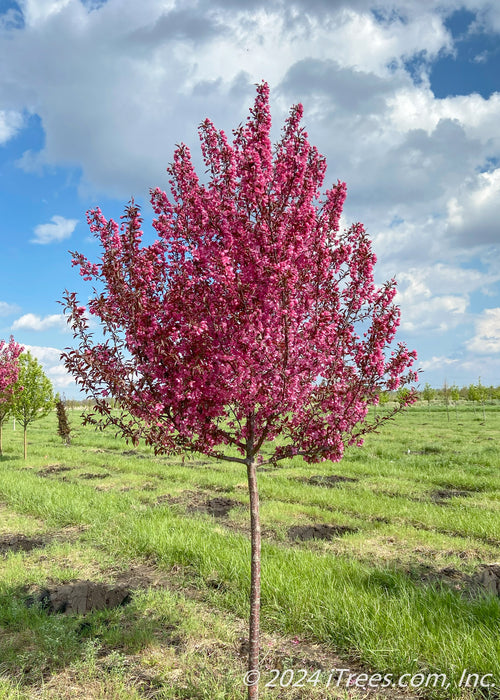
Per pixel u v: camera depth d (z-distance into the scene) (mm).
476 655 4324
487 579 6516
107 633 5242
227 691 4211
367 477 14547
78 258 4074
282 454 4312
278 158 4230
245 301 3811
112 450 22125
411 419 39000
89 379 3973
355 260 4500
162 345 3764
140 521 9188
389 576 6129
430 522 9508
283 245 3881
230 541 7898
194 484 13680
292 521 9508
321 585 5926
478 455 18016
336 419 4152
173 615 5625
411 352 4402
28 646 5078
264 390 3773
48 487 12516
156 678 4469
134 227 4031
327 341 4176
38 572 6918
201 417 3961
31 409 20375
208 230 4156
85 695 4195
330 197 4590
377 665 4496
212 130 4430
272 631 5316
